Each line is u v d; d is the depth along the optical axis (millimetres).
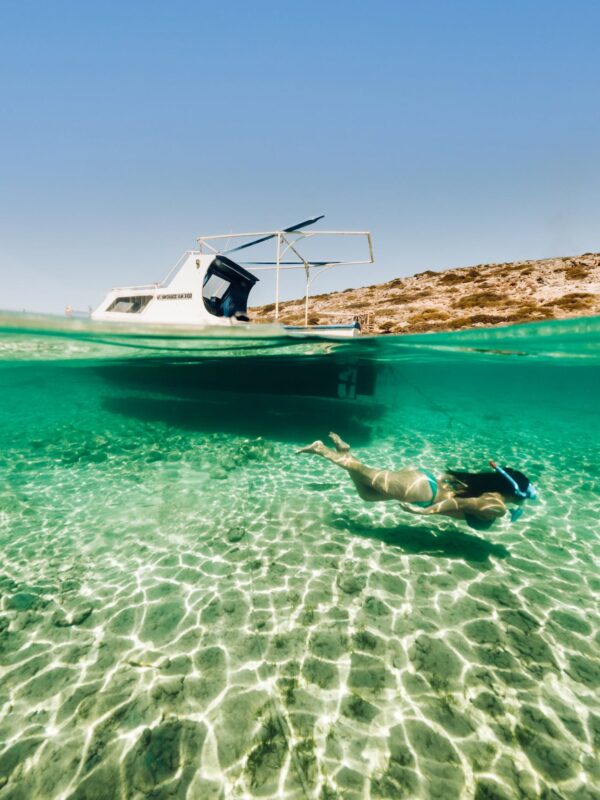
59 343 10672
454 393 32375
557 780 2279
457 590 4141
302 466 8594
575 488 7324
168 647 3369
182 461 8969
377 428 12453
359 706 2785
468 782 2271
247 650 3328
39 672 3098
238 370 14297
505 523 5793
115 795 2221
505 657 3221
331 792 2232
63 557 4891
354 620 3689
